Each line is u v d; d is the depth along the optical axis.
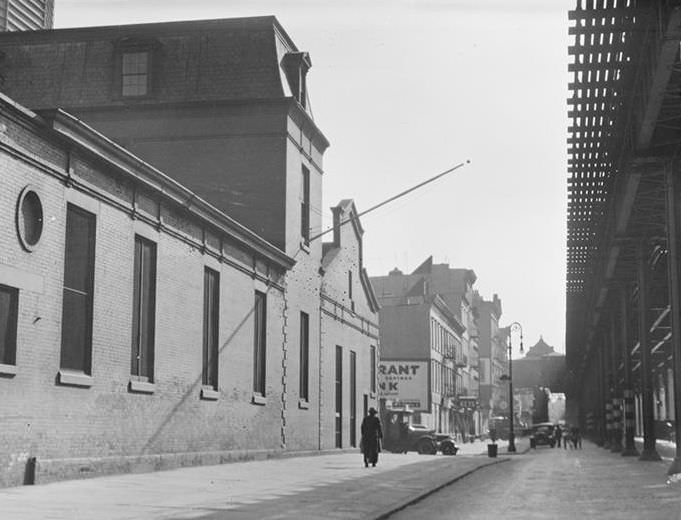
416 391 77.19
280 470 23.95
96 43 34.53
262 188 33.31
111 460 19.41
